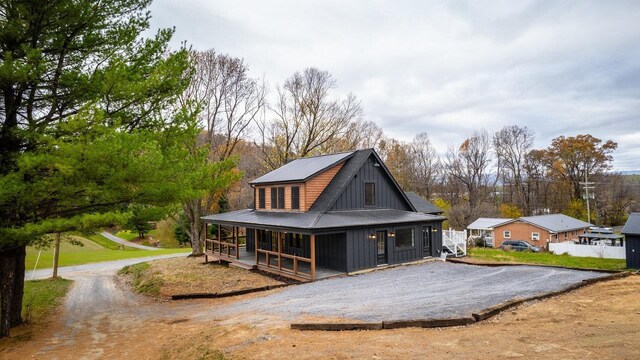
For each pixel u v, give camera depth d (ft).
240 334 26.91
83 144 29.45
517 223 139.03
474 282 43.06
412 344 21.72
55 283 73.20
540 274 46.60
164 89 38.86
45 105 37.19
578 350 18.80
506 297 33.42
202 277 64.69
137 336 33.53
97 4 35.99
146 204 36.63
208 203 107.45
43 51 35.29
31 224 30.17
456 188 207.41
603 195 186.09
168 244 172.86
